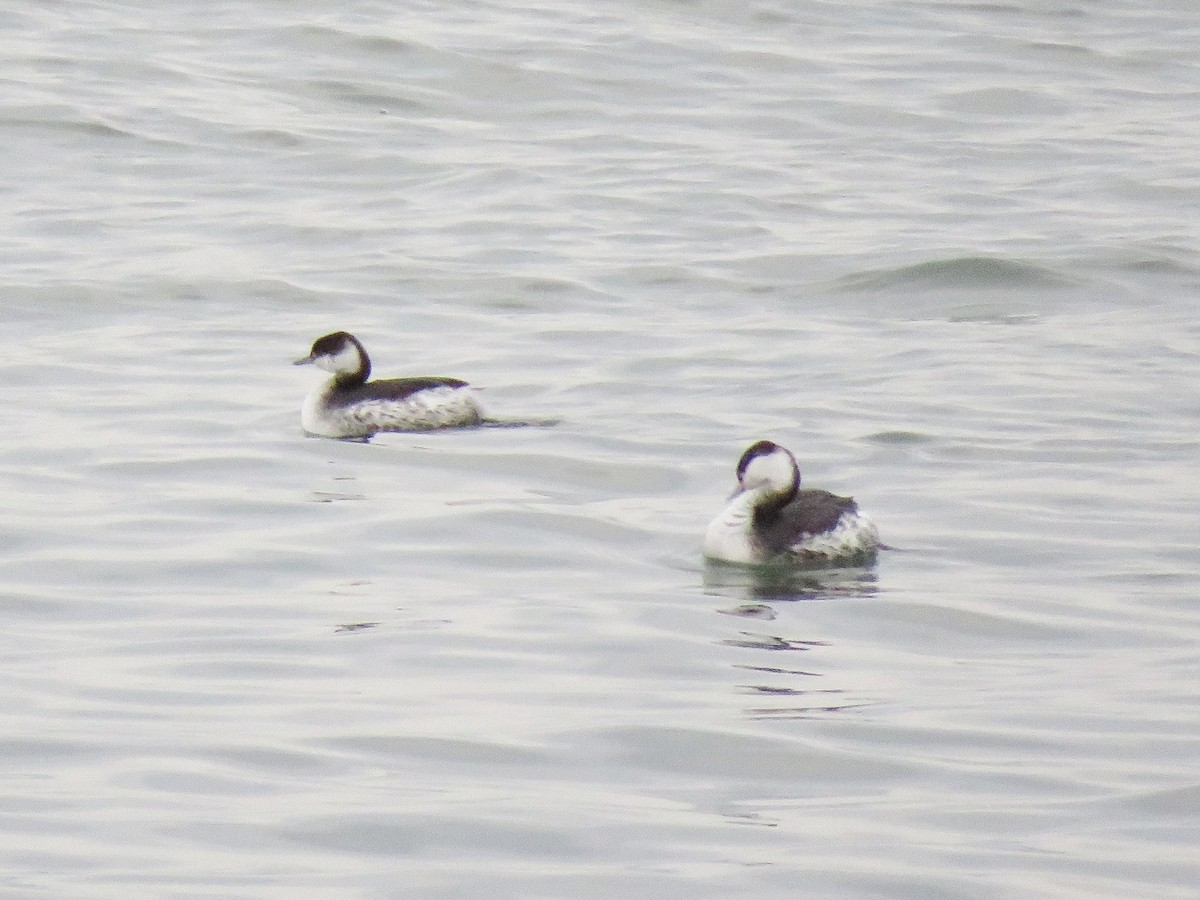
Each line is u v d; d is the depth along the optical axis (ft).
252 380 72.79
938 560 51.65
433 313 84.58
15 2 148.97
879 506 56.95
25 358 74.79
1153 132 126.52
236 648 43.29
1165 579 49.75
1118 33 156.97
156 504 55.67
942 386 72.28
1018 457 62.49
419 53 139.33
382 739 37.60
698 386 72.59
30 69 130.11
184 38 142.00
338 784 35.19
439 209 104.42
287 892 30.63
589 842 32.86
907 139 123.95
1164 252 95.86
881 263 94.07
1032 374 74.28
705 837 33.12
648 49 144.66
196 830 32.99
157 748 36.81
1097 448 63.46
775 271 93.15
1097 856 32.35
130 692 40.14
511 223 101.30
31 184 106.83
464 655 43.01
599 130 124.36
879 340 80.79
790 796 35.12
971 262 92.12
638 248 97.09
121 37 140.77
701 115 128.88
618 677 41.78
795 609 47.21
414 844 32.63
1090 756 37.04
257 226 99.55
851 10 161.07
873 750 37.29
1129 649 44.16
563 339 80.43
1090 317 85.15
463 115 127.24
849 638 45.01
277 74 133.80
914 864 31.99
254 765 36.06
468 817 33.76
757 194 108.78
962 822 33.83
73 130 116.88
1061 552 52.31
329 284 88.74
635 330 82.02
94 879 30.96
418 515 54.95
